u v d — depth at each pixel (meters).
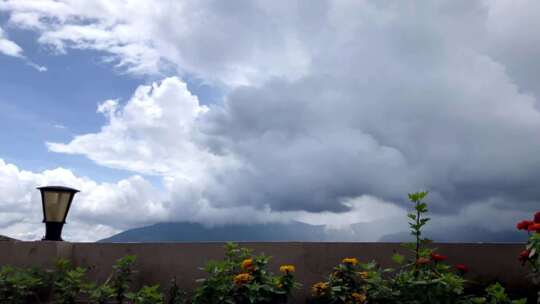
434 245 4.70
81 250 5.99
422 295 3.90
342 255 5.01
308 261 5.11
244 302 4.37
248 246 5.33
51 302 5.44
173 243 5.62
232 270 4.75
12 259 6.05
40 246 5.97
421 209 4.40
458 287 3.89
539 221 3.87
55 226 6.40
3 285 5.41
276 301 4.42
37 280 5.40
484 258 4.59
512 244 4.54
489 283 4.54
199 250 5.51
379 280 4.16
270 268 5.20
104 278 5.80
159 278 5.60
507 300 3.83
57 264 5.57
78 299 5.70
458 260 4.64
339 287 4.22
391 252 4.86
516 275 4.48
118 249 5.83
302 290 5.06
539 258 3.62
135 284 5.66
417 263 4.18
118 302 5.21
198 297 4.47
